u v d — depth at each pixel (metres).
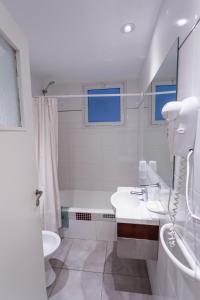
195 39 0.72
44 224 2.18
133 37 1.69
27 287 0.97
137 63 2.26
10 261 0.80
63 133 2.99
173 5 1.03
